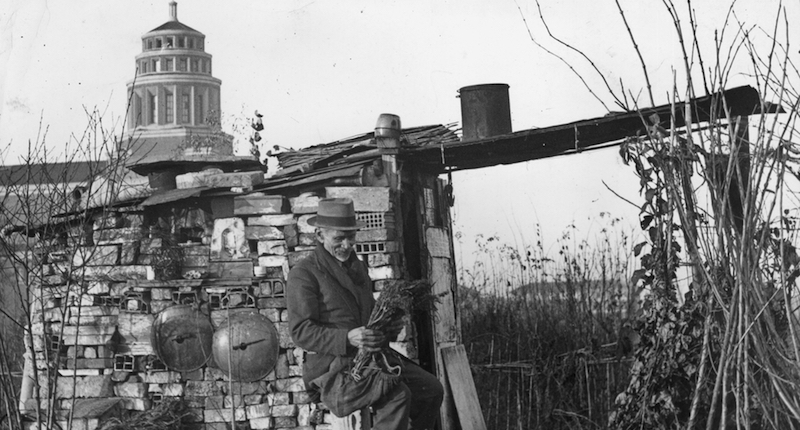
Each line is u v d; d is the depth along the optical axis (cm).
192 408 751
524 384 865
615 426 598
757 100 625
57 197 805
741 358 419
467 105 801
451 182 866
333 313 502
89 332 771
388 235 737
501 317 1016
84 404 756
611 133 717
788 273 426
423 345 750
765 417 429
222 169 849
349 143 876
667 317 558
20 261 704
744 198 414
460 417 751
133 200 781
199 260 775
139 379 764
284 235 757
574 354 843
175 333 751
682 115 664
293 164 859
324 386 492
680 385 551
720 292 447
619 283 982
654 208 548
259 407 744
